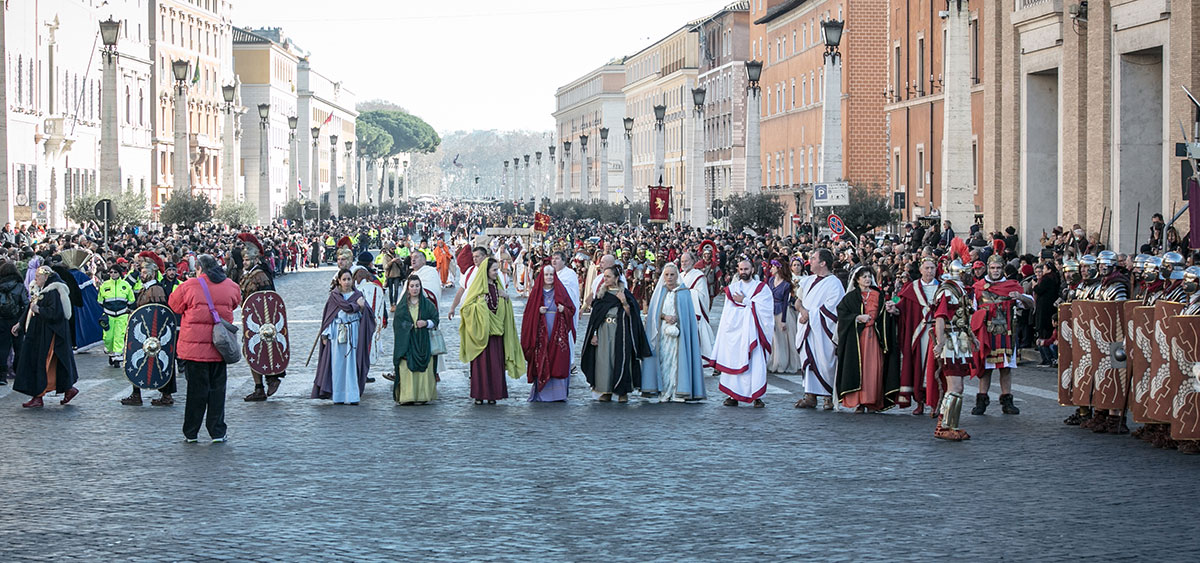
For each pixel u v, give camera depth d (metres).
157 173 111.19
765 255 37.31
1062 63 42.25
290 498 13.06
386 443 16.62
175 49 116.94
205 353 16.47
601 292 20.94
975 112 57.94
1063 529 11.65
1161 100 38.25
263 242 64.69
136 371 19.88
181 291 16.58
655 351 21.03
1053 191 45.28
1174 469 14.66
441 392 22.38
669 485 13.77
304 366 26.47
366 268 25.14
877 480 14.03
